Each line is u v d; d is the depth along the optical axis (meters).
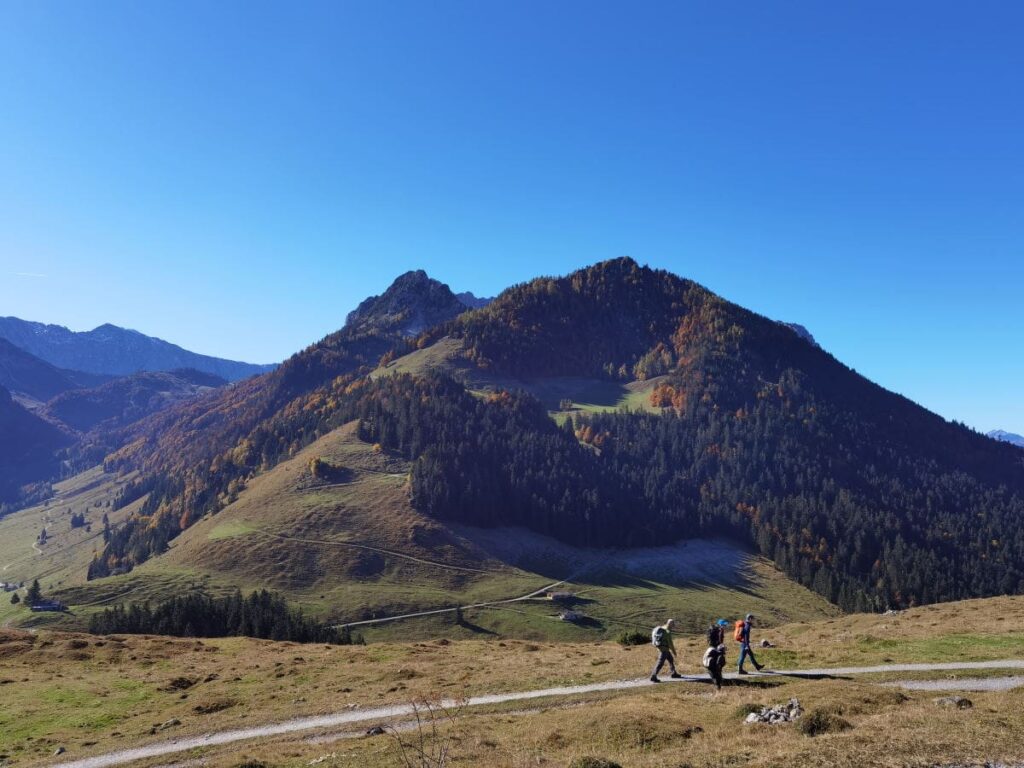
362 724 30.89
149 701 41.38
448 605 188.00
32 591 180.00
